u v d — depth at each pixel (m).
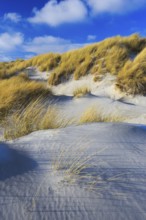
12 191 1.83
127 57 12.87
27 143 2.84
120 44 14.13
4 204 1.68
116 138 2.98
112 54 13.13
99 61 13.11
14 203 1.70
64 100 7.97
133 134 3.17
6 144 2.83
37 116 4.34
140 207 1.69
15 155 2.47
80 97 8.30
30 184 1.93
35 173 2.10
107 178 2.04
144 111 7.04
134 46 14.05
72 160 2.35
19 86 7.71
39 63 16.88
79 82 12.66
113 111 6.95
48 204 1.70
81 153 2.51
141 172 2.16
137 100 9.34
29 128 3.96
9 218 1.56
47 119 4.13
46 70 15.71
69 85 12.84
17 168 2.19
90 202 1.73
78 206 1.68
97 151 2.57
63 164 2.27
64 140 2.90
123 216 1.60
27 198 1.75
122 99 9.57
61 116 5.41
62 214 1.61
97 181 1.98
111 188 1.90
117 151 2.59
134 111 7.01
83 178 2.02
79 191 1.84
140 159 2.42
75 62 14.06
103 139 2.93
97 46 14.78
